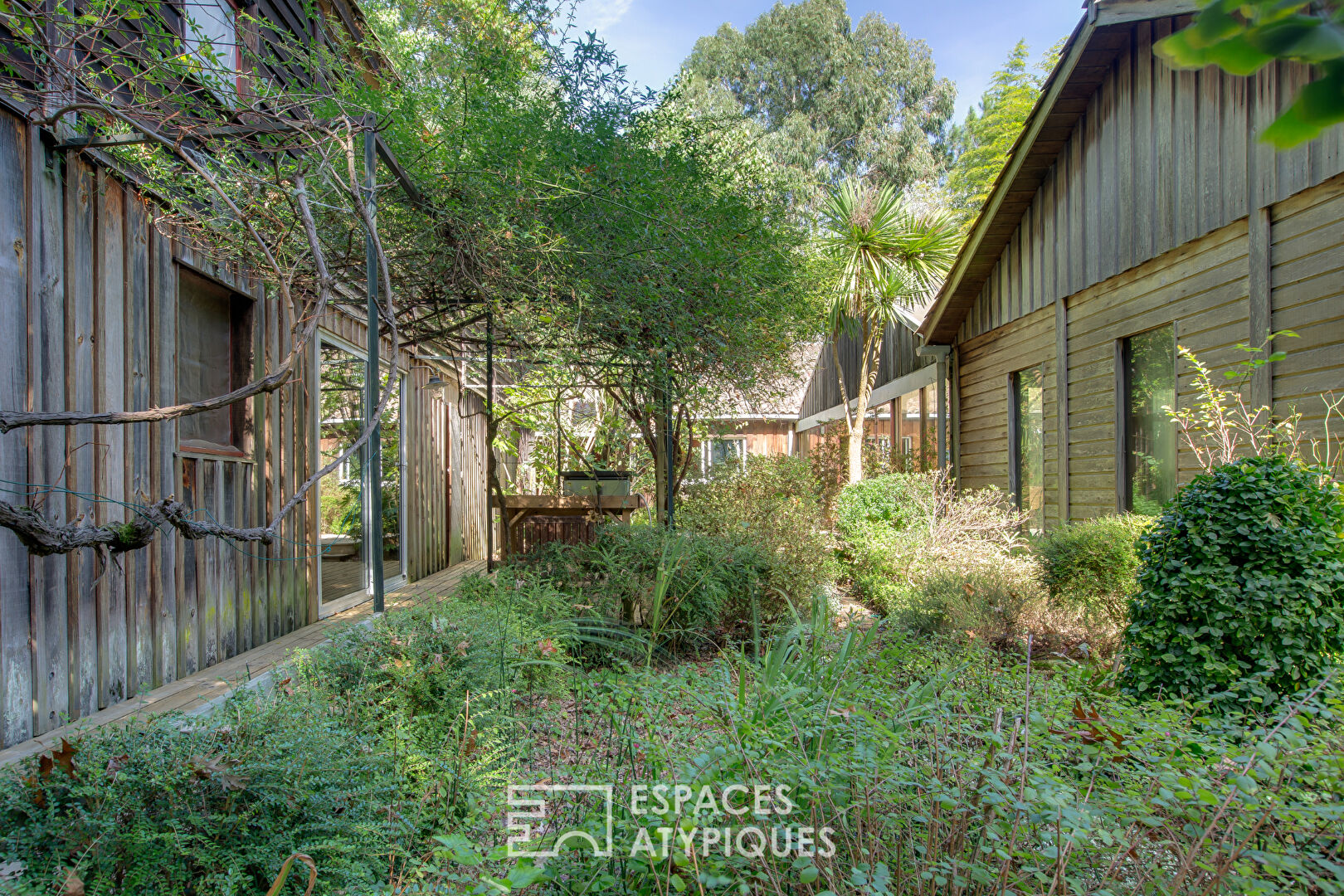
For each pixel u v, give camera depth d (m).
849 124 27.11
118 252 3.30
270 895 1.54
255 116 3.48
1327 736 1.97
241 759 2.04
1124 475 5.91
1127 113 5.73
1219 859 1.55
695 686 2.69
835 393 14.16
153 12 3.26
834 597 6.34
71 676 2.95
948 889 1.64
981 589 5.00
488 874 1.80
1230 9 0.61
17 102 2.72
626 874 1.79
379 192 4.14
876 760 1.86
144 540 2.18
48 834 1.79
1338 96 0.61
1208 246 4.93
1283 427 4.11
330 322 5.62
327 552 5.60
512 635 3.58
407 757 2.47
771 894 1.63
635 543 4.96
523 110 4.16
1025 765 1.64
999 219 7.50
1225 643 3.16
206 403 2.40
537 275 4.41
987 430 8.40
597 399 10.95
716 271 4.94
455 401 9.27
